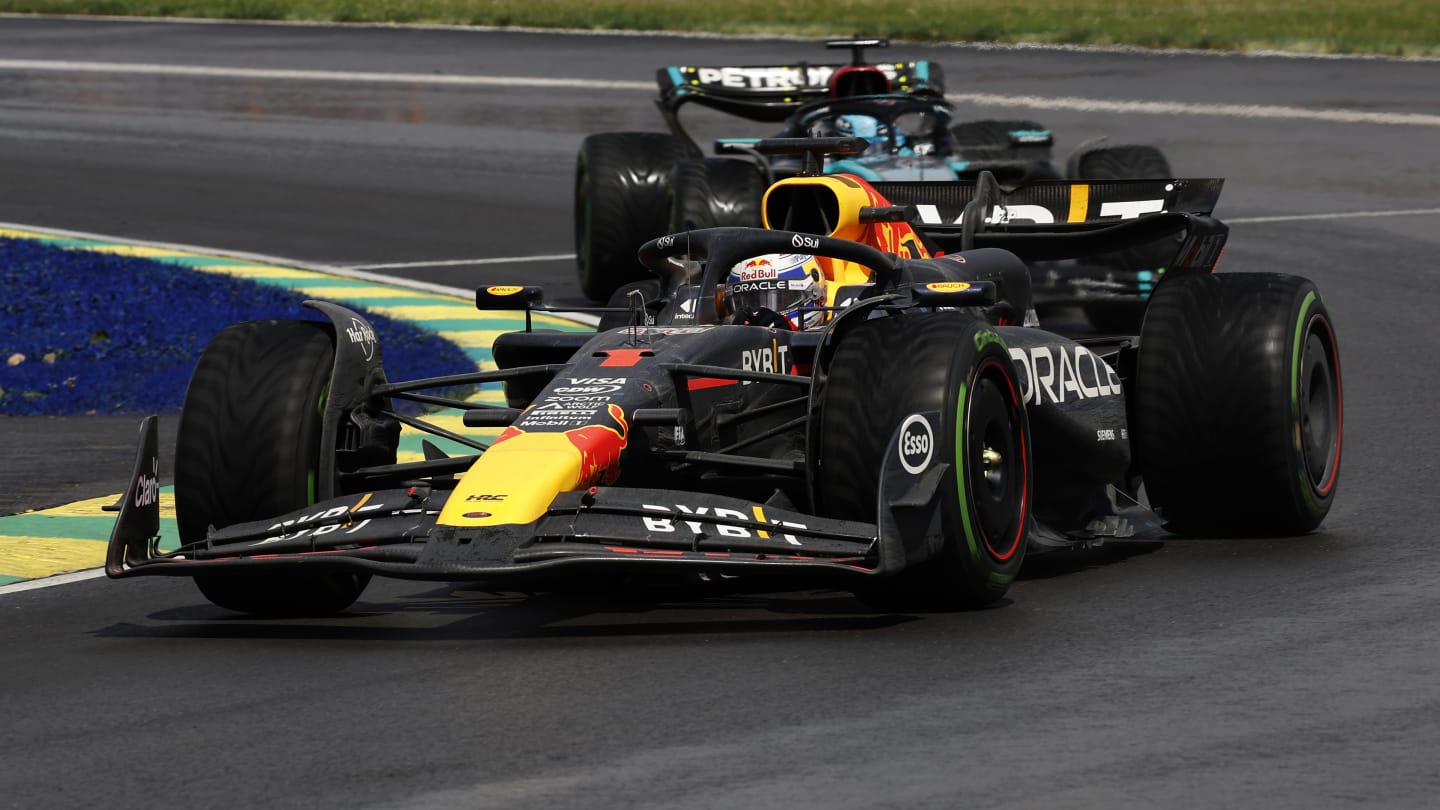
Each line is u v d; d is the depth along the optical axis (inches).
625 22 5128.0
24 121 3759.8
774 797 677.3
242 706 812.0
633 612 975.0
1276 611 940.6
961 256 1227.9
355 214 2851.9
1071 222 1405.0
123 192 3053.6
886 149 2353.6
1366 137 3334.2
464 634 938.1
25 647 940.0
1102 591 997.2
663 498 882.8
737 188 1911.9
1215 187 1413.6
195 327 2012.8
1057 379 1072.2
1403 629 897.5
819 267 1148.5
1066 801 669.3
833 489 910.4
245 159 3341.5
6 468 1441.9
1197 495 1113.4
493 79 4197.8
